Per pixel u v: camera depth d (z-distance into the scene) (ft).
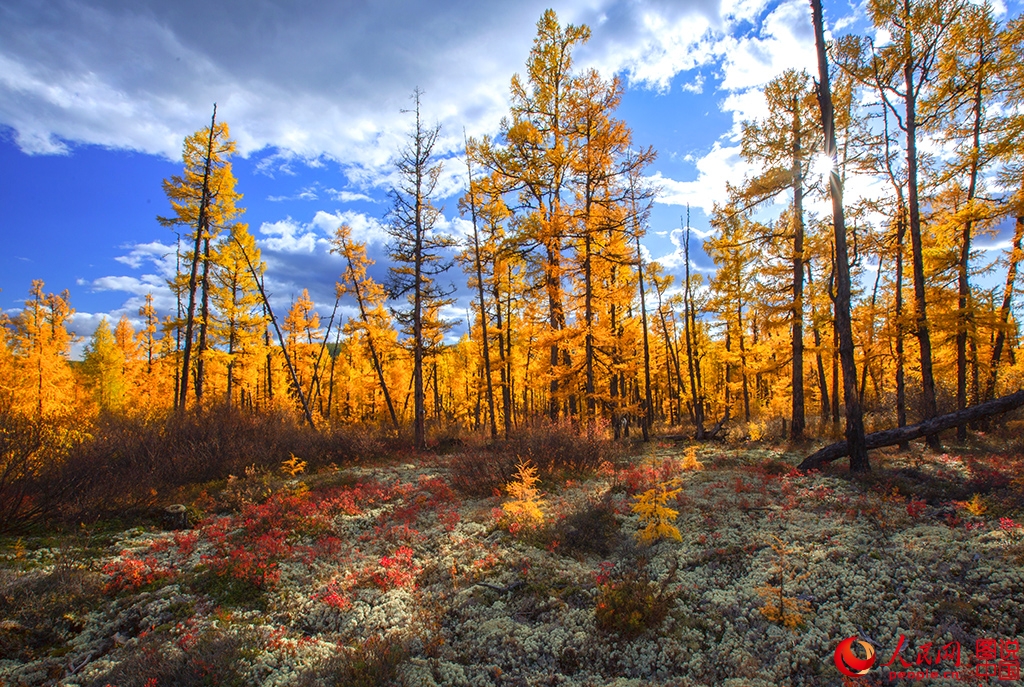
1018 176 38.81
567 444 37.88
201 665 13.50
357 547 23.75
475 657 14.96
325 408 136.05
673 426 78.38
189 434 44.37
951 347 48.88
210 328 71.00
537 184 52.26
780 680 12.95
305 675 13.52
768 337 55.26
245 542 24.00
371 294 84.07
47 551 21.81
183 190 64.03
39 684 13.53
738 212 46.85
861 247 47.52
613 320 65.82
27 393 50.24
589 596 17.52
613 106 47.29
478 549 22.13
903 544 18.49
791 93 44.80
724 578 17.89
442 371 125.80
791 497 24.88
